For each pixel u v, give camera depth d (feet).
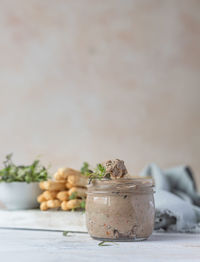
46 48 6.04
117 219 2.01
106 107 6.15
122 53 6.27
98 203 2.03
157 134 6.29
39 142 5.90
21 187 2.62
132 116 6.23
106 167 2.09
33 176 2.69
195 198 3.59
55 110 5.99
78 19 6.17
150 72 6.34
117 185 2.01
